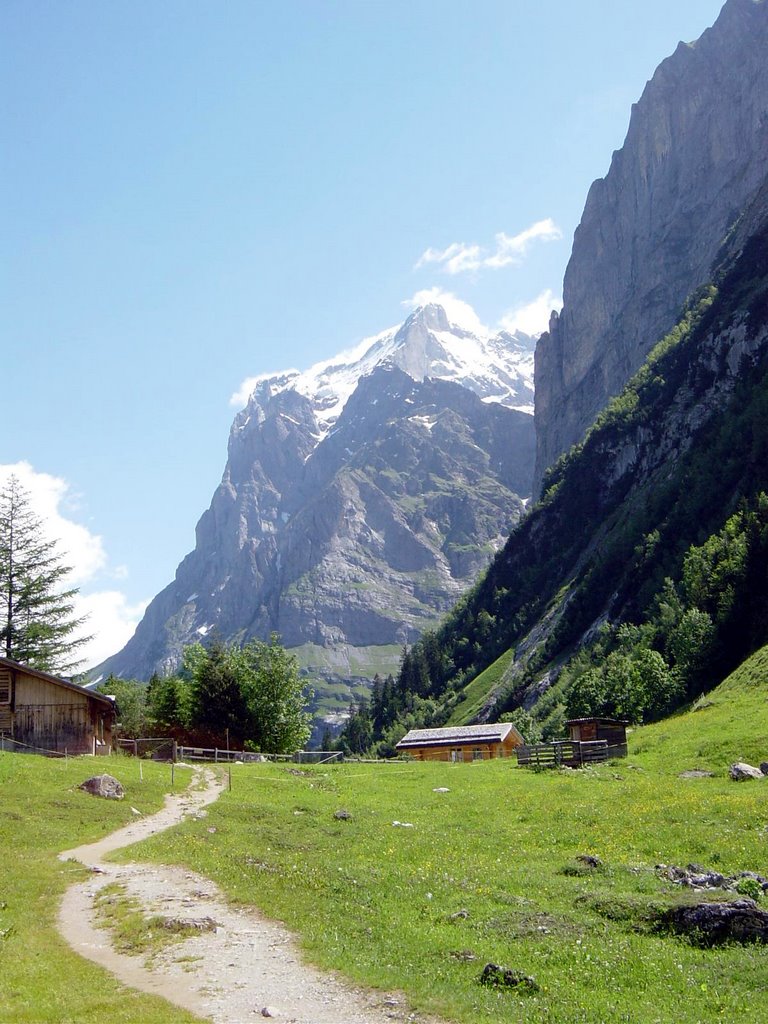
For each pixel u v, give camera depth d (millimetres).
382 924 27578
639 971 23500
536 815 49406
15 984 21672
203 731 106562
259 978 22750
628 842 41844
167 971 23359
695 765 62375
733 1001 21406
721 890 29562
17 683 73938
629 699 133500
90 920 28500
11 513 96688
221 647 112688
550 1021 20125
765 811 44188
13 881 32906
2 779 52688
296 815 50469
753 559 150125
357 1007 20781
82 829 44750
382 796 61125
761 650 104125
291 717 113750
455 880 33594
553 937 26281
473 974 23188
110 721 81812
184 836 42344
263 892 31188
